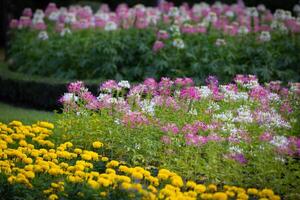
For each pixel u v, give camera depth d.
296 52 13.12
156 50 12.83
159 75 12.75
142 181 7.07
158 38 13.18
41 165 7.12
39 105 12.69
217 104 9.01
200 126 8.01
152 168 7.75
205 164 7.40
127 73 12.96
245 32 13.56
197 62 12.62
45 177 7.04
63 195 6.47
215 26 13.93
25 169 7.10
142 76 12.83
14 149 8.05
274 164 7.23
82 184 6.78
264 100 9.03
